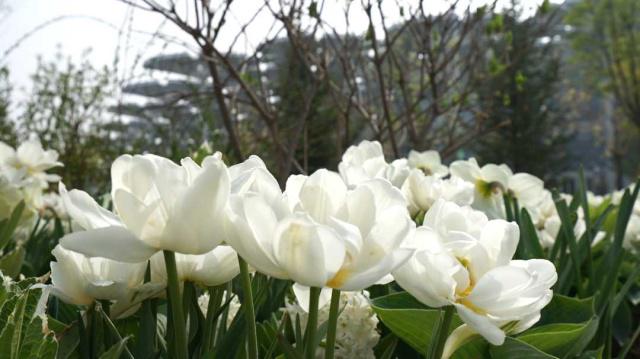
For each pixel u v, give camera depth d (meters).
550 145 11.52
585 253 1.11
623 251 0.91
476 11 2.44
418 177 0.98
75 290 0.52
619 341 1.13
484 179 1.29
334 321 0.47
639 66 12.01
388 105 2.54
